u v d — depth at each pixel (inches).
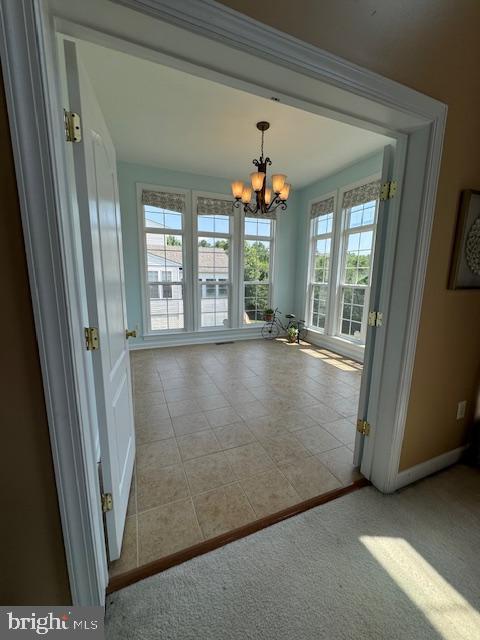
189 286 185.2
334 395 116.3
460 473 72.4
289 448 80.9
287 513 58.9
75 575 38.0
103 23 30.4
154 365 150.9
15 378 31.2
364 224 156.5
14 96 26.5
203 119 109.9
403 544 52.7
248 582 45.9
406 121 49.2
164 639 38.9
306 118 108.4
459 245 59.0
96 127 45.1
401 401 61.0
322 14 37.4
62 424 33.7
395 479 65.3
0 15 24.9
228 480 68.2
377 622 41.0
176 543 52.2
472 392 73.8
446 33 48.2
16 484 33.1
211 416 98.4
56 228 30.0
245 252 200.1
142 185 163.5
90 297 39.8
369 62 41.9
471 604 43.4
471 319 67.6
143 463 74.0
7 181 28.0
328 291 181.2
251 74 38.2
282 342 200.7
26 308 30.6
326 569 48.1
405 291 56.9
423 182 52.1
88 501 36.9
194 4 30.3
